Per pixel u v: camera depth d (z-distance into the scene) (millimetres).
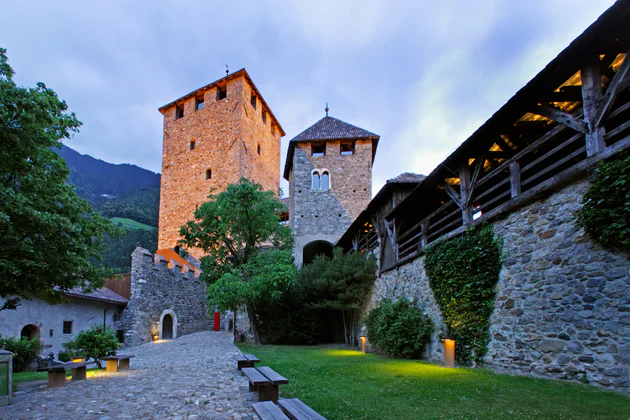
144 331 18875
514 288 6789
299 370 8148
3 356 5383
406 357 9898
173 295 22109
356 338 16172
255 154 33531
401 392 5480
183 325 23000
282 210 19562
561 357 5711
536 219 6422
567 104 7484
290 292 17547
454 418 4148
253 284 15164
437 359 9047
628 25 5027
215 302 16141
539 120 7645
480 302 7562
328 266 15945
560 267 5852
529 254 6504
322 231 22250
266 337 17281
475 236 7836
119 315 18500
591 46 5398
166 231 32812
